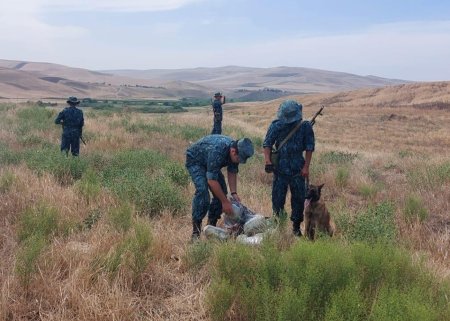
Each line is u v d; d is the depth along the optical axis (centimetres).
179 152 1534
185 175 980
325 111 6028
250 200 834
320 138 3506
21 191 772
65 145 1235
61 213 658
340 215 700
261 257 482
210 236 596
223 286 418
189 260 527
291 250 481
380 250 471
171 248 573
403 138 3609
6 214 675
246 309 405
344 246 524
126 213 641
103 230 604
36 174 921
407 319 347
